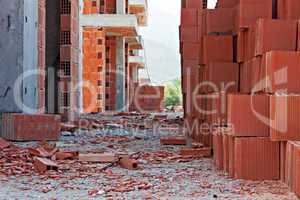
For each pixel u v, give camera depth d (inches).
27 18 566.3
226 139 329.1
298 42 331.0
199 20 604.1
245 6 379.2
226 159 331.3
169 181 303.4
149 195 265.1
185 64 602.5
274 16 384.8
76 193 271.1
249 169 303.4
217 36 431.5
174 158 397.1
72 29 765.9
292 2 350.0
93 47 1192.8
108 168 351.3
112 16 1184.2
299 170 255.0
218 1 496.4
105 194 267.7
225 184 292.8
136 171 339.0
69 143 506.9
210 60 430.9
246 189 278.5
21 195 267.0
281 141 295.3
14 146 460.8
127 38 1406.3
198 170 342.6
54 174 324.8
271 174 302.5
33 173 329.7
